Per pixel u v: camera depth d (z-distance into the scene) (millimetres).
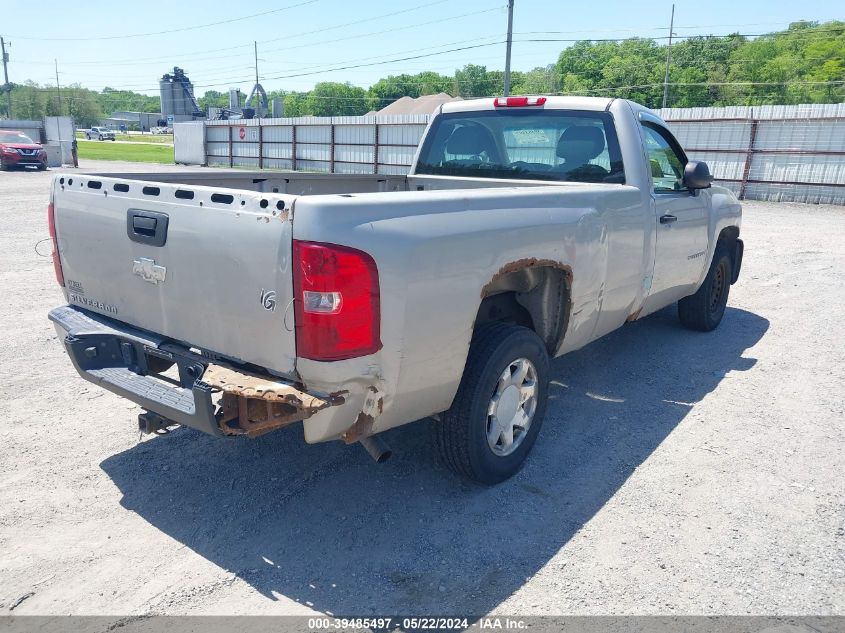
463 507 3443
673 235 5066
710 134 23547
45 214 14898
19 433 4199
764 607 2721
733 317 7230
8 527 3215
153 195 3074
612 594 2793
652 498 3547
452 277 2980
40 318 6691
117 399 4777
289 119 35625
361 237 2619
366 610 2693
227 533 3209
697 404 4816
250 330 2781
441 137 5660
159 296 3146
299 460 3939
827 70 83125
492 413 3484
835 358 5824
